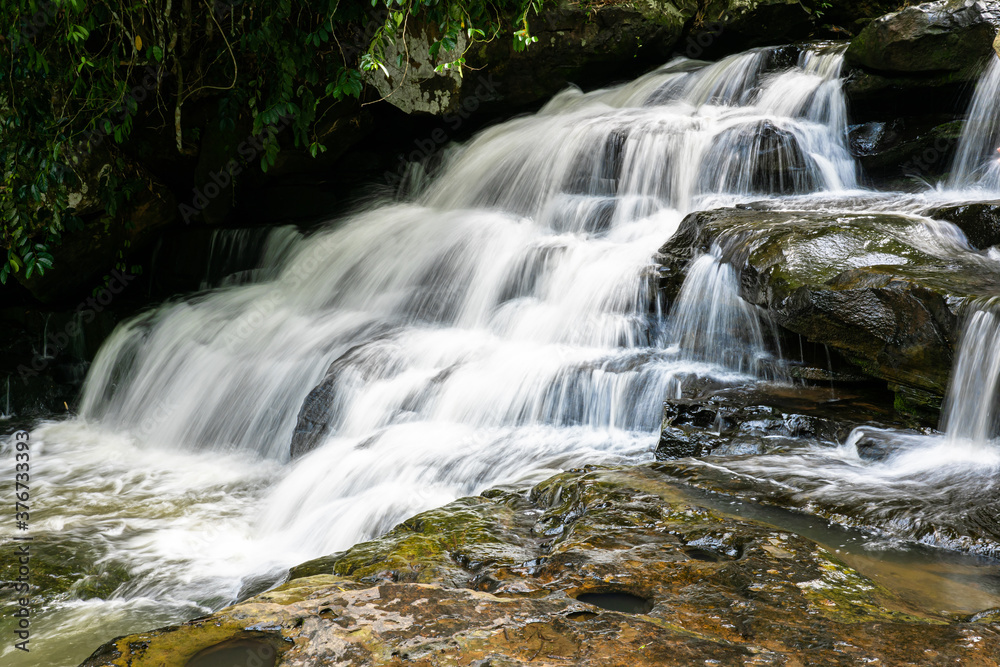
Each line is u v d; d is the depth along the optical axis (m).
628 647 1.75
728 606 2.03
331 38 8.60
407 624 1.85
